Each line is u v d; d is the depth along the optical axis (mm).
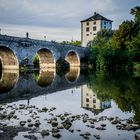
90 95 35250
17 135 16891
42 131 17703
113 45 104438
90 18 161000
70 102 30234
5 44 81500
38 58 115062
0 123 19859
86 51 123312
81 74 75688
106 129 18641
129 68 96000
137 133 16734
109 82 50656
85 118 21688
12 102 30000
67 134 17312
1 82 51938
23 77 63875
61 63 108188
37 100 31625
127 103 28859
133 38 93625
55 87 44875
